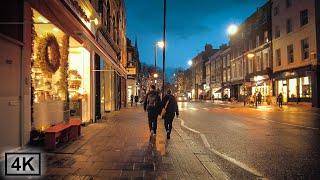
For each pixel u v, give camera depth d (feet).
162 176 25.44
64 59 50.65
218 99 280.72
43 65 41.86
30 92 35.78
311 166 29.73
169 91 47.03
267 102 160.15
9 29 30.99
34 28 37.91
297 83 140.97
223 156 34.04
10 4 31.27
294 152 36.35
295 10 141.69
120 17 136.98
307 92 133.80
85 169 26.91
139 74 289.94
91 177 24.53
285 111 110.32
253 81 192.34
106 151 34.83
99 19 72.49
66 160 30.14
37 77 39.81
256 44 190.60
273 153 35.78
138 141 42.06
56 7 35.12
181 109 131.85
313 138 46.47
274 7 163.73
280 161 31.81
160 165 29.04
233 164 30.50
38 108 38.91
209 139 46.01
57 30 45.62
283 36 153.69
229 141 44.21
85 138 43.91
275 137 47.83
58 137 37.55
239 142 43.39
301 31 136.87
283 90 155.02
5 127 29.84
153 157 32.37
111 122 67.97
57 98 48.06
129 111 111.45
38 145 35.88
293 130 55.93
